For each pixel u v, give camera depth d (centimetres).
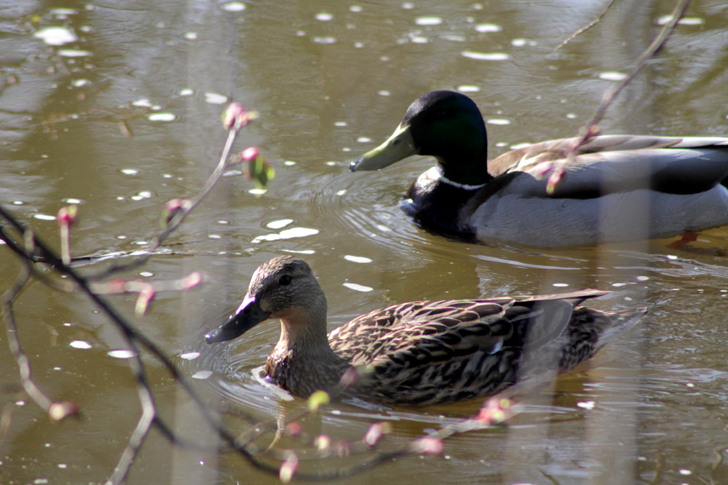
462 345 923
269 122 1579
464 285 1133
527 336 947
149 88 1675
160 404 868
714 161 1333
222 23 1942
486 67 1784
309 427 850
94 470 769
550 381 930
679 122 1565
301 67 1773
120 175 1375
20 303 1034
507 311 955
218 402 874
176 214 584
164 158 1436
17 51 1798
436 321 943
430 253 1233
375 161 1345
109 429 827
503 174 1353
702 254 1241
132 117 1569
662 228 1319
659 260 1217
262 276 902
